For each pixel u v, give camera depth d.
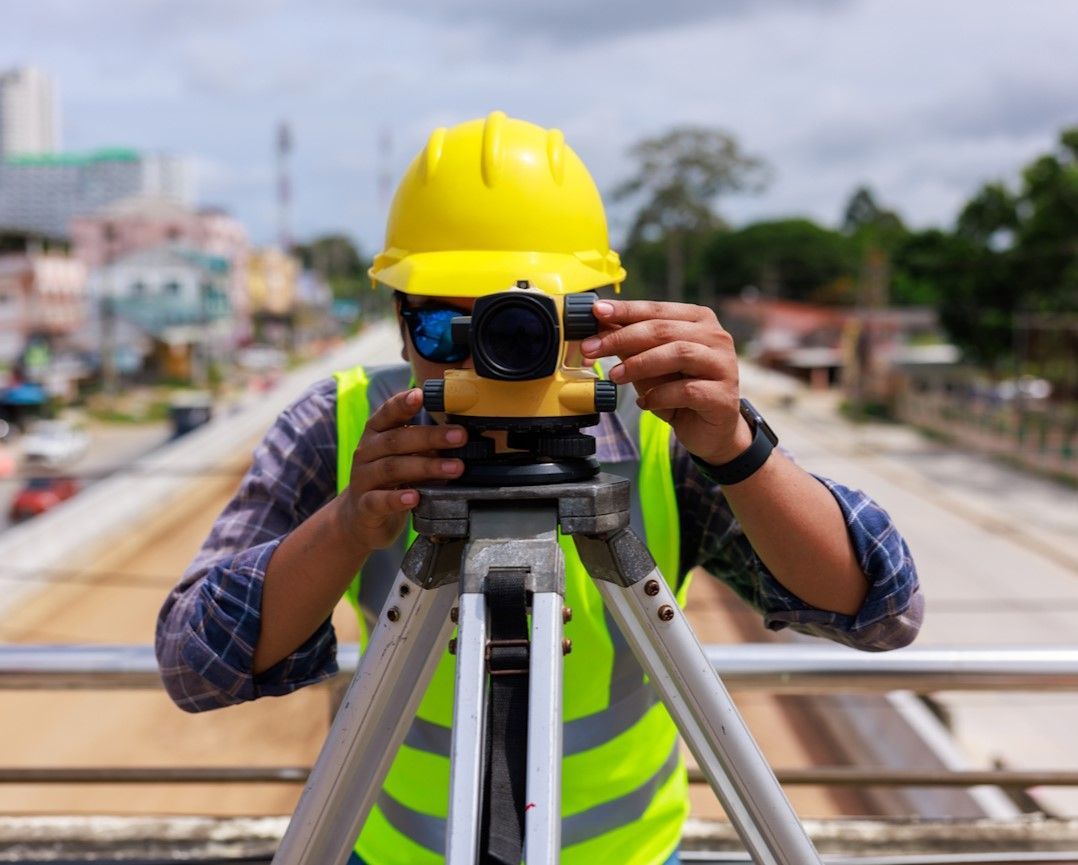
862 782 1.66
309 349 75.31
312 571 0.97
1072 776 1.62
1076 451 24.12
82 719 6.48
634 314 0.88
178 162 114.44
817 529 0.98
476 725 0.77
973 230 29.34
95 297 52.09
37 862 1.62
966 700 7.99
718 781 0.89
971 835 1.74
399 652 0.89
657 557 1.13
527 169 1.12
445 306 1.09
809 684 1.45
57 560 12.02
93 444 36.72
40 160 109.56
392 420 0.89
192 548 12.72
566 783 1.12
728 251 71.19
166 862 1.60
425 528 0.84
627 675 1.15
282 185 77.00
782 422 33.56
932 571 15.48
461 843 0.73
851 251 70.81
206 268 54.84
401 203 1.17
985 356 30.86
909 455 27.31
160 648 1.07
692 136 60.31
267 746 4.96
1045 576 15.19
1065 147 27.16
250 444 19.55
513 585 0.80
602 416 1.13
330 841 0.93
